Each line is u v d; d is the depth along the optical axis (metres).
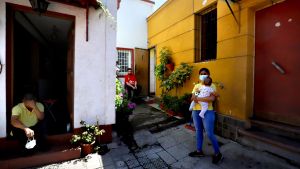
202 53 5.37
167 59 6.55
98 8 3.77
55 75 8.16
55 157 3.22
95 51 3.86
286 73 3.34
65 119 4.91
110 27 3.98
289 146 2.92
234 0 3.77
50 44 7.58
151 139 4.16
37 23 4.75
